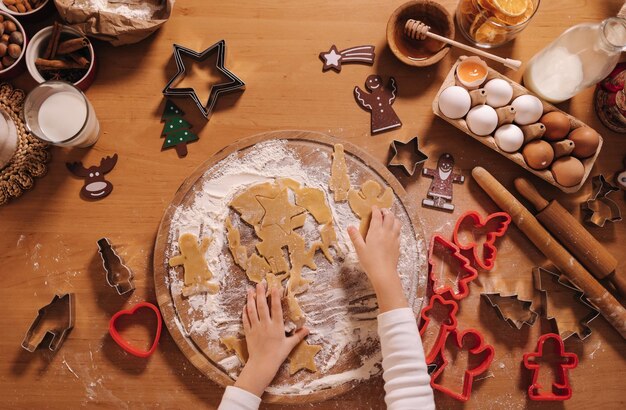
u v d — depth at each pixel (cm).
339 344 87
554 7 96
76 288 89
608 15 96
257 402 82
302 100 94
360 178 91
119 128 93
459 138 94
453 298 90
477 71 91
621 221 93
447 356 90
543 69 90
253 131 93
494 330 90
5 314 89
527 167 89
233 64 95
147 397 87
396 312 83
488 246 90
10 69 90
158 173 92
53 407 87
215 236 89
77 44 89
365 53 95
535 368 87
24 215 90
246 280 89
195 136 93
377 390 87
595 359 90
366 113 94
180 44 95
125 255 90
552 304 91
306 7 96
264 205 90
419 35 90
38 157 90
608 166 94
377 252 86
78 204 91
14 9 91
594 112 95
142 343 89
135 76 94
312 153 92
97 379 87
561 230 89
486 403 88
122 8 94
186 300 88
